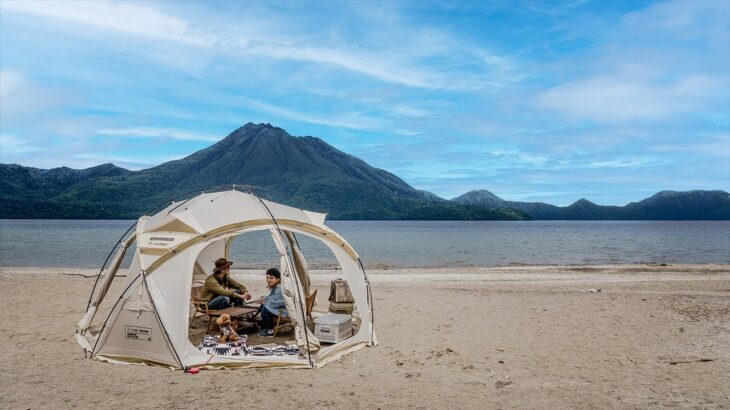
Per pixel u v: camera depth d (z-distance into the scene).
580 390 6.71
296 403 6.12
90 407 5.88
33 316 11.46
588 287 17.91
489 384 6.96
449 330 10.45
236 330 9.31
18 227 124.62
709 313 12.34
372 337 9.22
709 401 6.29
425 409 6.00
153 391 6.46
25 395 6.25
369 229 143.88
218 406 5.96
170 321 7.61
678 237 81.69
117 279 18.62
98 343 8.02
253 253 40.78
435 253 43.59
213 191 10.09
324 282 18.98
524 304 13.66
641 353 8.67
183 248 8.05
